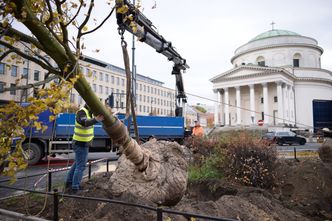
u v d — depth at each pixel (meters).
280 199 6.88
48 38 2.16
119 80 70.88
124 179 4.23
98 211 3.96
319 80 58.31
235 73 57.28
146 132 17.39
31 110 1.86
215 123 59.97
